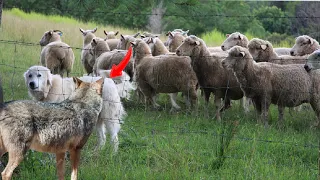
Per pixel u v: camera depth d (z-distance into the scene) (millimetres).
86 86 8719
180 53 15812
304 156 11109
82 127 8438
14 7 44656
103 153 10695
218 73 15586
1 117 7895
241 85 14438
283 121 14438
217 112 15281
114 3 12750
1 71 21047
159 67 16156
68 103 8477
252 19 44656
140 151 11008
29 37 30078
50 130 8133
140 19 43250
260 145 11555
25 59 23953
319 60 13906
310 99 14125
